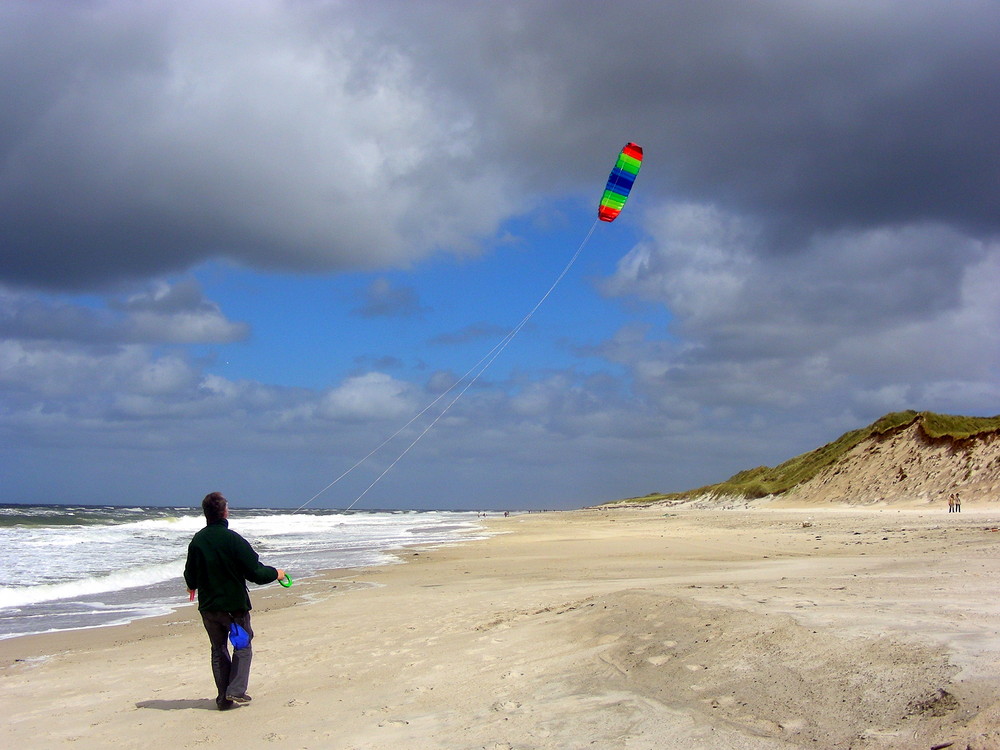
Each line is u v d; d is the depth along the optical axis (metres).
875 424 59.19
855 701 4.60
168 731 5.98
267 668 8.11
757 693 5.06
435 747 4.93
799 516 41.81
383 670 7.41
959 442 45.62
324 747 5.20
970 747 3.62
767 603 7.62
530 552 24.83
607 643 6.95
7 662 9.72
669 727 4.74
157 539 35.72
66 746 5.78
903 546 17.89
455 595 13.23
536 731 4.99
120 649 10.29
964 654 4.86
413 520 88.50
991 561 11.95
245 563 6.60
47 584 17.78
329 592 15.58
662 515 69.12
